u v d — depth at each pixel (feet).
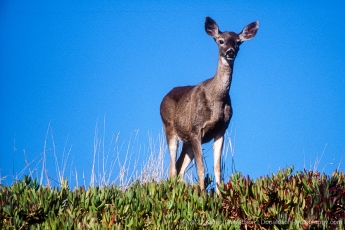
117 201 91.61
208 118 114.83
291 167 98.73
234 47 113.19
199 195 93.66
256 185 91.50
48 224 85.66
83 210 92.58
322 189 89.20
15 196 92.73
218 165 115.03
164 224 84.89
